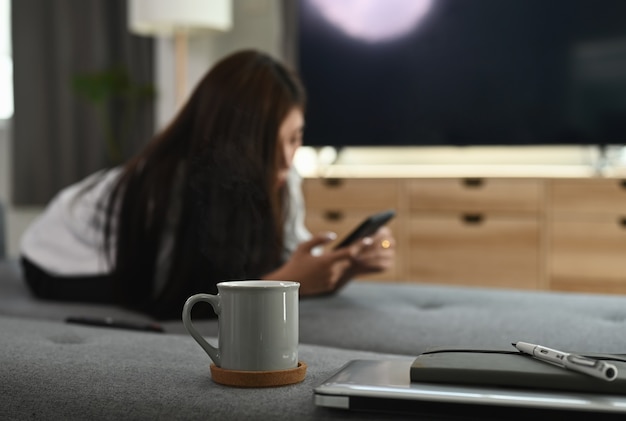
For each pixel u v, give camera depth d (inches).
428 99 155.7
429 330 48.3
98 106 184.2
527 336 45.8
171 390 31.8
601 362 27.5
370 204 145.9
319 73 161.8
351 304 57.7
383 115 158.4
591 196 133.2
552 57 147.9
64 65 183.8
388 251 63.1
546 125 149.3
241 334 32.6
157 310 55.1
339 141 161.3
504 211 138.2
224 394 31.0
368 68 158.9
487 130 152.6
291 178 69.6
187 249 54.1
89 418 31.0
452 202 140.9
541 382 28.1
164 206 56.0
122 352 39.9
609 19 144.4
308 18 161.8
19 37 184.9
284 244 64.5
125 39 182.5
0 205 128.6
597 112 146.0
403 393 27.8
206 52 180.5
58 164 185.9
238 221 54.4
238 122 55.5
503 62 150.8
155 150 57.6
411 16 155.6
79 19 183.0
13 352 39.1
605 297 61.7
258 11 177.2
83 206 64.6
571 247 134.6
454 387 28.4
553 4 147.3
